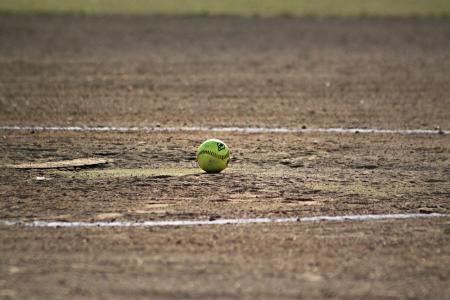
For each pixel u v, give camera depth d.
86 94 59.47
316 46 85.81
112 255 27.30
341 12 114.94
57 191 34.88
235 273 25.80
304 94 60.72
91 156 41.28
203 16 108.94
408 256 27.67
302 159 41.31
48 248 27.92
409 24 104.25
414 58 78.62
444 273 26.22
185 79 66.12
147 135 46.47
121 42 86.38
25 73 67.75
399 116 53.34
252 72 69.88
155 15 109.19
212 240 28.83
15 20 101.06
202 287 24.58
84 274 25.59
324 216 31.83
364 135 47.50
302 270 26.17
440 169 39.88
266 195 34.53
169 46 84.19
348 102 57.94
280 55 79.50
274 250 27.92
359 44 87.50
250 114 53.22
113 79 65.75
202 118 51.72
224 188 35.50
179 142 44.75
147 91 60.94
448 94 61.56
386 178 37.91
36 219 31.11
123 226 30.31
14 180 36.59
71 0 123.25
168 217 31.41
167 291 24.25
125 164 39.72
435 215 32.25
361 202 33.84
